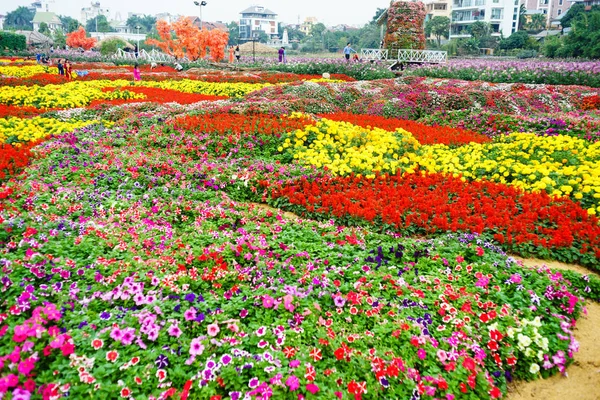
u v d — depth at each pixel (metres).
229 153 9.29
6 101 15.05
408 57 30.44
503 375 3.91
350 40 86.88
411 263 5.14
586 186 7.22
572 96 17.70
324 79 22.38
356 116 13.66
